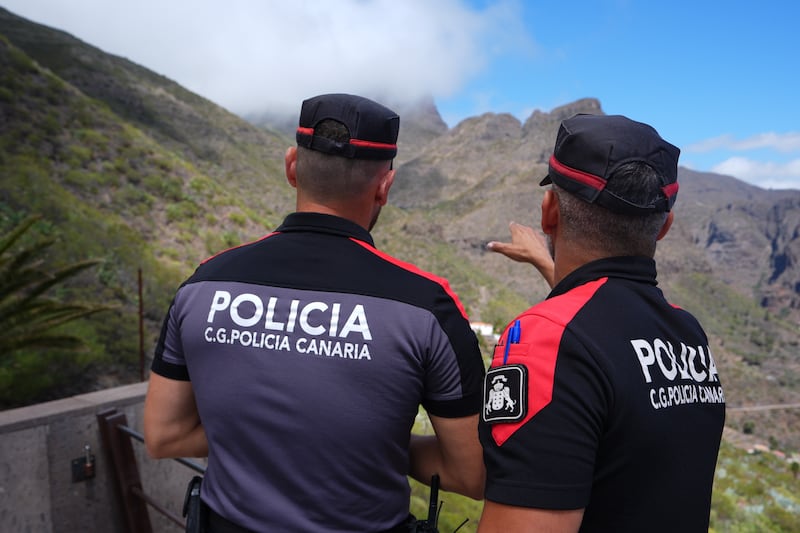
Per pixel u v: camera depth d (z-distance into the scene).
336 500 1.13
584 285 1.11
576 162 1.09
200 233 46.31
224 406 1.18
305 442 1.13
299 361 1.15
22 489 2.73
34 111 50.44
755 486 29.45
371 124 1.26
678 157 1.14
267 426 1.15
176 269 33.53
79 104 58.09
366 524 1.16
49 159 44.41
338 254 1.24
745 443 107.19
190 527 1.26
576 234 1.15
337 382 1.13
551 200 1.23
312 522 1.13
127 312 19.55
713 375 1.17
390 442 1.16
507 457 0.95
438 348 1.15
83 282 20.12
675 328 1.13
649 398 0.98
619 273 1.11
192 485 1.35
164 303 22.69
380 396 1.13
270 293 1.21
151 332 18.48
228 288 1.25
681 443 1.02
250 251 1.32
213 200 55.75
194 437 1.40
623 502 0.97
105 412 3.01
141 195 46.56
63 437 2.88
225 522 1.19
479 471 1.24
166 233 43.59
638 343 1.02
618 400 0.95
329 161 1.27
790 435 143.88
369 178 1.30
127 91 168.25
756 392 172.50
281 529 1.13
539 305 1.09
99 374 12.98
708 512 1.07
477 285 180.38
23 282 7.14
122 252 27.00
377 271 1.22
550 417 0.94
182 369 1.33
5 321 7.19
